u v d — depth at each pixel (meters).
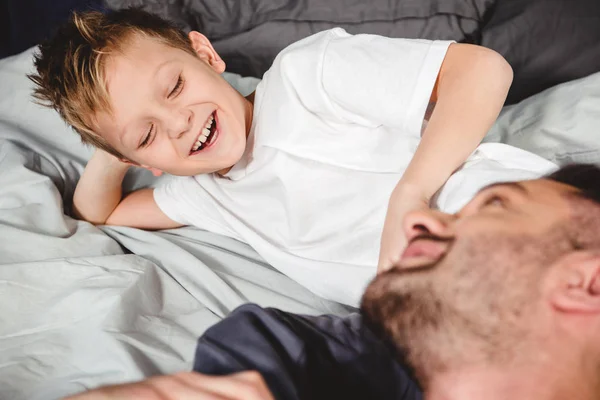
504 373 0.48
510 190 0.60
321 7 1.17
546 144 0.88
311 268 0.80
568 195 0.58
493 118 0.75
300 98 0.88
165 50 0.86
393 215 0.69
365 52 0.83
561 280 0.50
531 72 1.06
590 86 0.90
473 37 1.10
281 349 0.54
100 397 0.50
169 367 0.68
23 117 1.12
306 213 0.84
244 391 0.49
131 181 1.11
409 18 1.12
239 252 0.92
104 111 0.85
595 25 1.03
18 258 0.87
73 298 0.78
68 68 0.88
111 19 0.91
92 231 0.94
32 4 1.39
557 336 0.48
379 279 0.58
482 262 0.54
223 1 1.21
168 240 0.93
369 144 0.85
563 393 0.46
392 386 0.52
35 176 0.97
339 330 0.58
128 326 0.73
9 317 0.78
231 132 0.87
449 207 0.69
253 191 0.91
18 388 0.68
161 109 0.83
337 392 0.53
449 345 0.51
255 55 1.22
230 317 0.57
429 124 0.76
